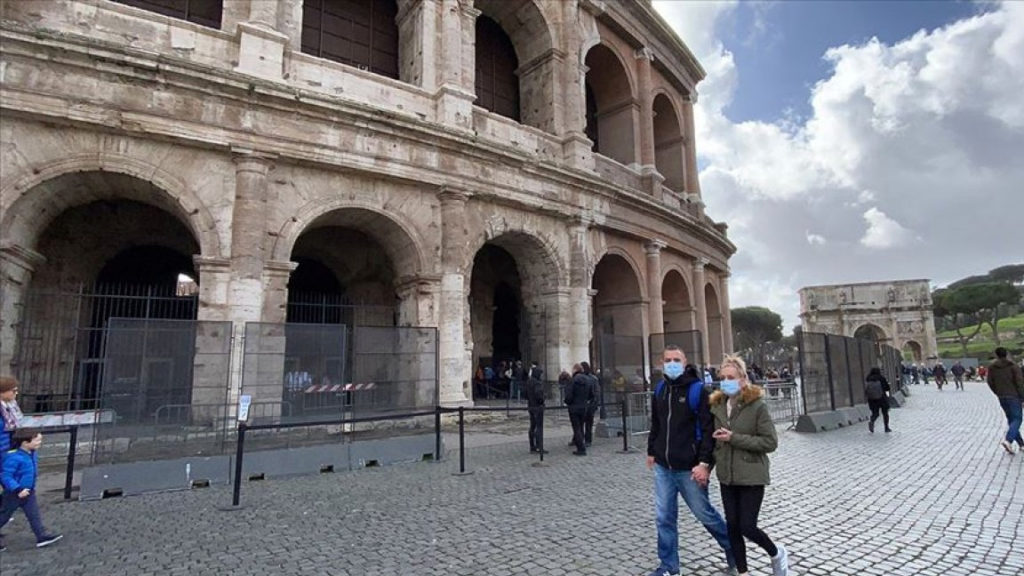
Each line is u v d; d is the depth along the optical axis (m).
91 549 6.87
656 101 34.22
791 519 7.93
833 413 18.84
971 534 7.18
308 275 24.81
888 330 76.12
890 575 5.86
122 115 14.15
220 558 6.51
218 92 15.30
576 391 14.05
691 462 5.75
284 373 13.45
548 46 25.31
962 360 73.12
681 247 30.64
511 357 30.58
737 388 5.64
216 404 12.41
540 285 23.84
